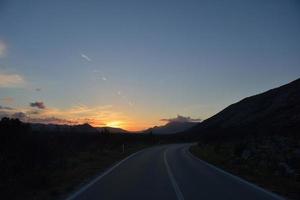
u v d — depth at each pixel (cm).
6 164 1825
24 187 1489
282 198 1271
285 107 8894
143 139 8894
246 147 3588
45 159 2231
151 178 1881
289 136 4184
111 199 1261
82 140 4297
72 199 1255
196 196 1319
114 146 5228
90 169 2347
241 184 1641
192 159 3375
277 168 2208
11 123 2191
